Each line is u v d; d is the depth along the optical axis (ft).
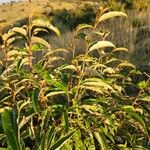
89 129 9.23
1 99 10.39
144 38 28.07
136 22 31.94
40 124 9.16
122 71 21.54
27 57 10.23
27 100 9.82
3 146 9.61
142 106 10.56
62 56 24.68
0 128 9.02
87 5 54.95
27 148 9.34
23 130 10.07
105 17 9.56
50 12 59.31
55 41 31.24
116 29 29.91
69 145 9.04
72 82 11.44
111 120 9.44
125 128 10.80
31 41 10.03
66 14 52.85
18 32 10.25
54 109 8.99
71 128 9.36
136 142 10.93
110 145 10.26
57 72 10.75
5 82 10.50
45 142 7.41
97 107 9.62
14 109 6.71
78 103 9.52
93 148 9.45
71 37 29.09
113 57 13.01
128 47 25.62
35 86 9.39
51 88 9.05
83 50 25.03
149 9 37.91
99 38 26.21
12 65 10.39
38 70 8.59
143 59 23.70
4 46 10.42
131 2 43.01
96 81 9.29
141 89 11.01
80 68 10.01
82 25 9.95
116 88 11.41
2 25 10.19
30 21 9.78
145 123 9.41
